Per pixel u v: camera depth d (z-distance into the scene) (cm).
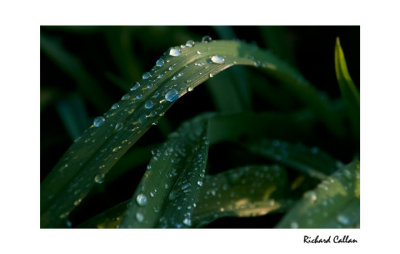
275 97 31
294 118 29
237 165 29
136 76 31
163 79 24
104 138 23
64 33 32
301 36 34
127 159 28
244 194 25
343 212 23
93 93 31
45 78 32
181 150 25
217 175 26
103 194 28
